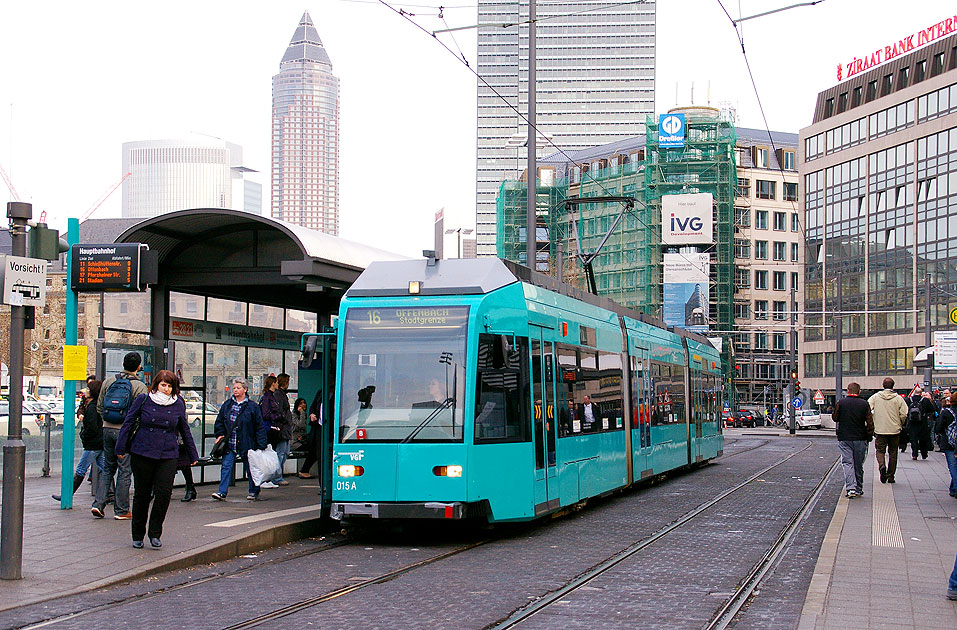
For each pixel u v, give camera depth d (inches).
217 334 700.7
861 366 2933.1
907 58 2797.7
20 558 373.7
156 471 434.3
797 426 2763.3
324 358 539.2
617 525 586.6
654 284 3191.4
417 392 507.2
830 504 705.6
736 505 699.4
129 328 625.6
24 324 380.8
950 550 462.0
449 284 526.3
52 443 811.4
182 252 650.2
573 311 647.8
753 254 3668.8
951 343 1632.6
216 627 309.0
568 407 613.9
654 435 849.5
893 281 2810.0
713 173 3287.4
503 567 431.5
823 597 348.5
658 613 335.3
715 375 1184.8
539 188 3484.3
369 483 502.6
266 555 460.1
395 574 411.2
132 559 410.0
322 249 604.4
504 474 520.1
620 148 3666.3
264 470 612.4
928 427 1145.4
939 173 2647.6
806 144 3201.3
